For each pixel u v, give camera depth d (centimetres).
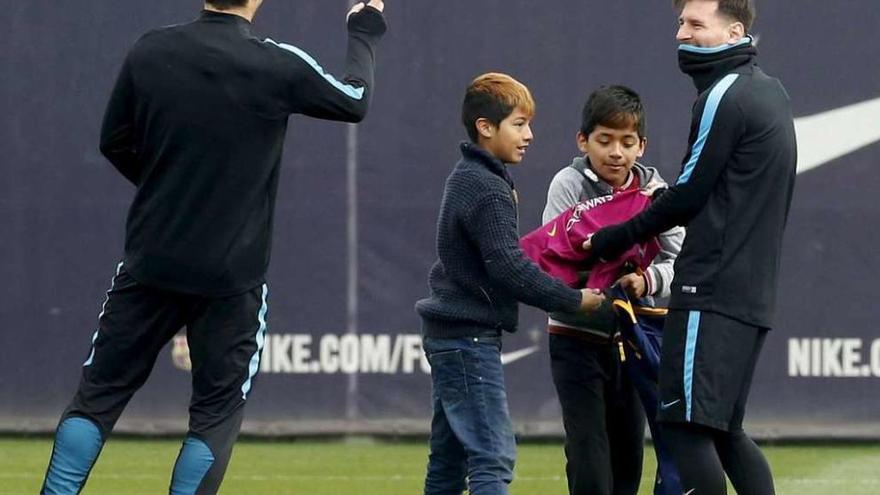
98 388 1803
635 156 2047
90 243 3350
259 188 1767
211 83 1730
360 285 3372
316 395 3375
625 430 2091
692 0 1850
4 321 3353
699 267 1811
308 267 3366
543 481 2872
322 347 3372
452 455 1941
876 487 2831
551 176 3350
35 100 3344
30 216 3347
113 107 1780
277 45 1773
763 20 3353
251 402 3372
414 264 3369
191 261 1747
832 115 3359
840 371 3362
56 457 1780
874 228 3356
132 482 2817
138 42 1773
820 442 3356
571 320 2023
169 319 1808
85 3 3338
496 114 1858
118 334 1794
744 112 1794
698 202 1805
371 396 3381
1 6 3334
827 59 3356
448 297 1861
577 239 1941
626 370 2017
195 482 1762
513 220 1823
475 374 1848
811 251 3359
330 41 3328
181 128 1728
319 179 3366
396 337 3375
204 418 1789
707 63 1847
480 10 3356
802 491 2786
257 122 1744
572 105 3353
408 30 3356
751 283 1806
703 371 1794
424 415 3381
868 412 3356
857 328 3362
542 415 3375
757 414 3362
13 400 3359
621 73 3353
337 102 1766
